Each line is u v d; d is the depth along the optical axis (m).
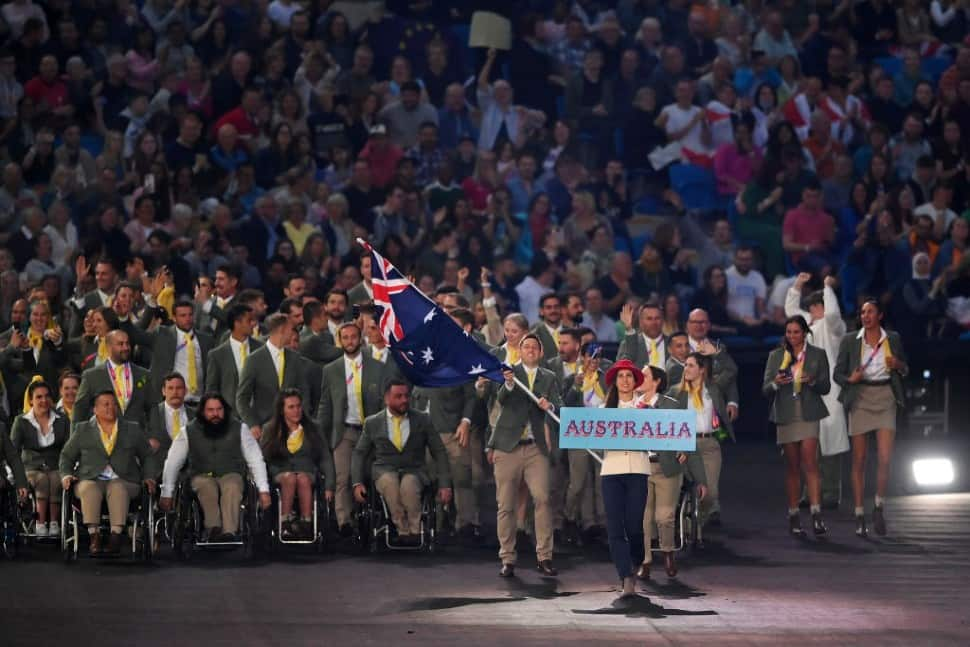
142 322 48.31
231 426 42.25
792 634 33.56
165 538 44.97
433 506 43.22
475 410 45.88
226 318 49.09
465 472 45.72
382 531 43.41
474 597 37.31
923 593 38.03
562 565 41.72
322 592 37.66
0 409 47.31
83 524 42.72
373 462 43.59
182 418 43.97
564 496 47.03
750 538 45.72
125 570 40.28
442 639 32.78
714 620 34.88
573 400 44.62
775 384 46.09
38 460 44.06
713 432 45.62
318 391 46.56
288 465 43.09
